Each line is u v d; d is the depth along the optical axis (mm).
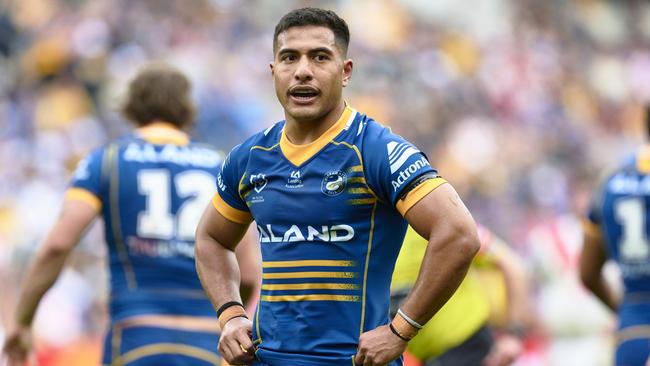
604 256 23750
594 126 78875
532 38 81812
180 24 64500
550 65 80250
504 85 74375
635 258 22578
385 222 13484
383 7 75062
